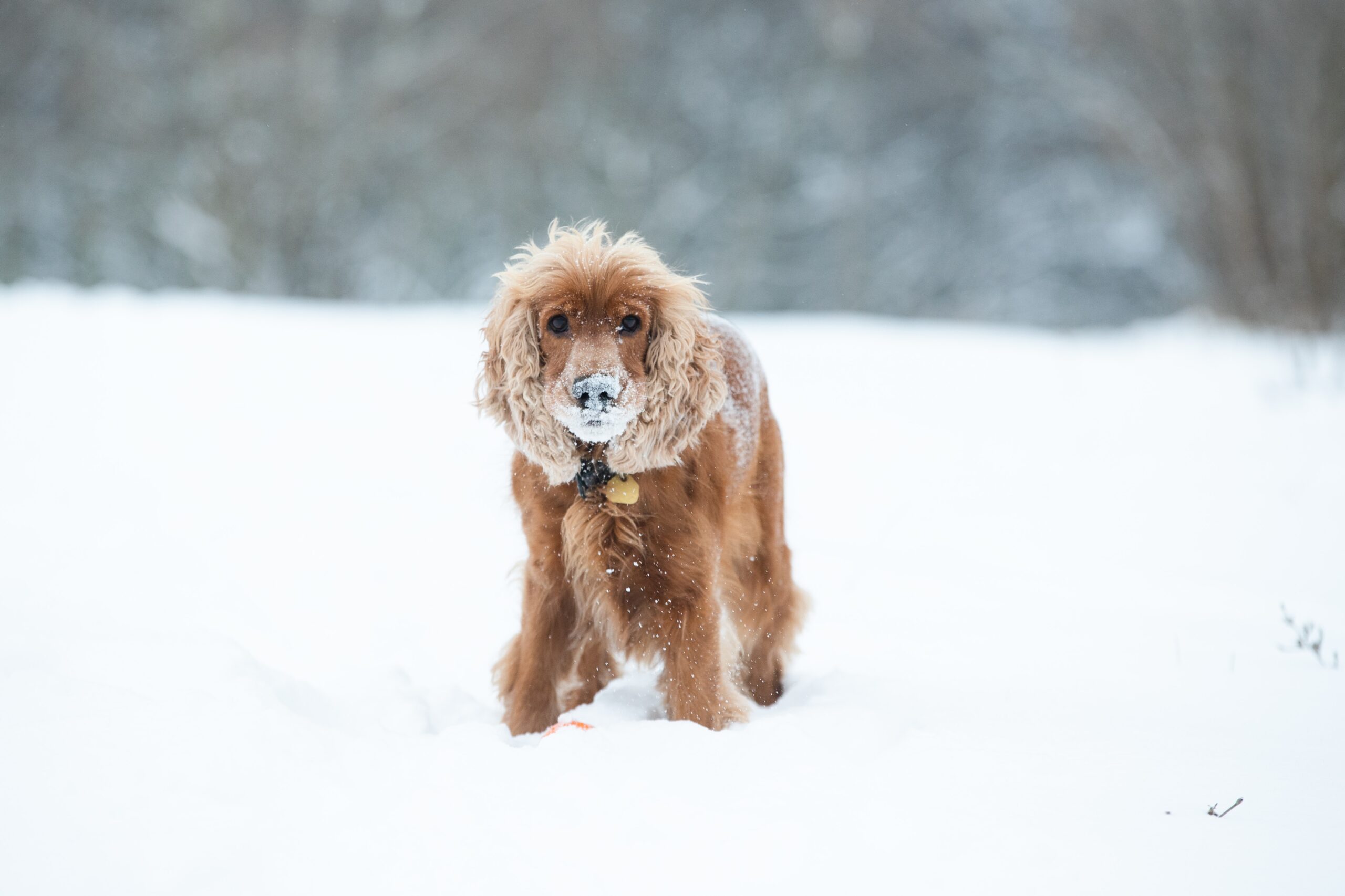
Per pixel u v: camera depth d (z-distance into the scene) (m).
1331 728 4.46
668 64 36.19
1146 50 21.95
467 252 35.59
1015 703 4.85
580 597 4.85
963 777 3.83
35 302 15.17
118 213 32.16
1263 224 18.67
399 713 4.61
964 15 35.78
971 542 8.29
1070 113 34.28
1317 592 6.95
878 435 11.57
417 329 16.03
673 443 4.55
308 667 5.54
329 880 3.06
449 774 3.65
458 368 13.42
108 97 31.36
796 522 8.84
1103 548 8.10
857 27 34.50
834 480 10.06
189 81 31.16
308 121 31.20
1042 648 5.86
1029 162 36.94
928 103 36.66
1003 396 13.61
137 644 4.46
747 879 3.13
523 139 34.31
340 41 33.25
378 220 34.47
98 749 3.54
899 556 7.93
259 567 7.06
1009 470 10.45
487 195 34.59
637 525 4.60
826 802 3.59
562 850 3.25
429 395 12.09
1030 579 7.34
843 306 35.28
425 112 34.16
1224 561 7.70
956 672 5.45
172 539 7.46
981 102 36.78
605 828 3.37
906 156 37.38
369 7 33.19
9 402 10.71
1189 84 20.42
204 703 3.87
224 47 30.89
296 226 31.33
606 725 4.75
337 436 10.46
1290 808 3.60
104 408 10.74
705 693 4.64
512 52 34.34
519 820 3.39
